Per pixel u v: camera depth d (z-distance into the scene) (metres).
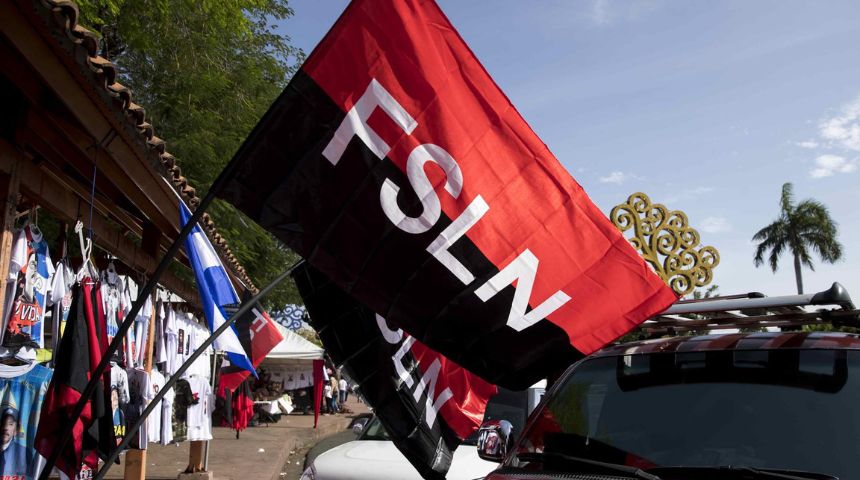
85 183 5.95
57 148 5.22
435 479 4.32
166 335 8.80
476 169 3.60
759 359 3.45
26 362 4.80
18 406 4.71
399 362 4.27
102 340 5.26
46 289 4.98
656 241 7.76
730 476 2.95
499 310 3.66
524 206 3.68
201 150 14.16
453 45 3.57
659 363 3.69
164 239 8.03
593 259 3.78
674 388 3.53
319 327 4.14
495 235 3.63
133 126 4.44
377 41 3.46
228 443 16.09
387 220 3.47
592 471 3.30
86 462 4.94
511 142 3.66
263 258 18.66
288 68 18.19
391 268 3.51
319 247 3.41
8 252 4.23
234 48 16.72
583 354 3.80
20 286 4.70
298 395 31.62
